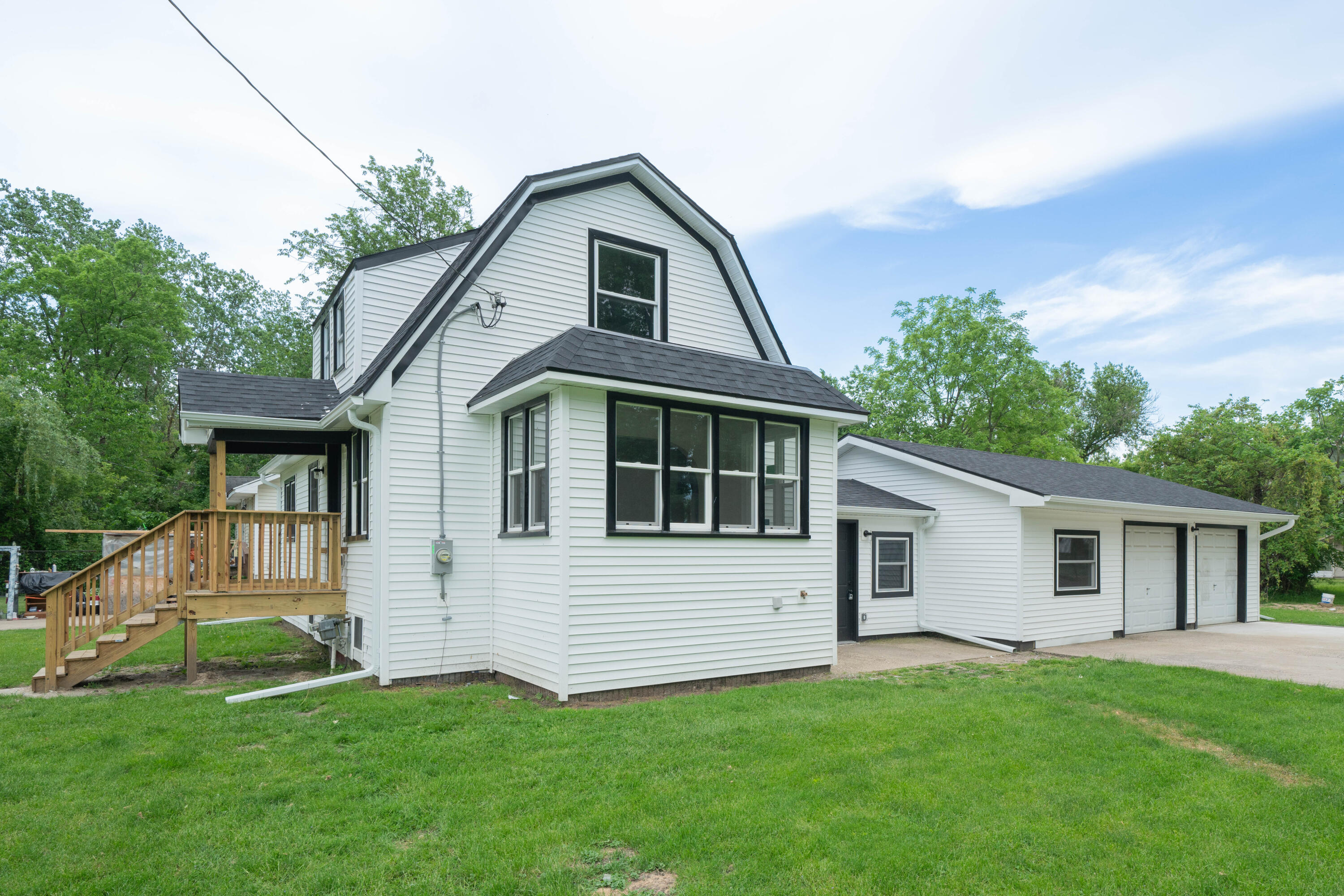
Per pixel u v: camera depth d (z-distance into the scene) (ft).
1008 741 19.83
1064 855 13.03
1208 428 90.79
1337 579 120.47
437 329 29.37
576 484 25.23
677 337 36.06
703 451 28.73
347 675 27.45
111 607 29.68
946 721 21.74
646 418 27.61
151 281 109.19
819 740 19.79
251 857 12.85
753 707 24.12
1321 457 82.84
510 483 29.25
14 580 62.59
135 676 31.22
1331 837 14.07
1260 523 61.72
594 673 25.13
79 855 12.91
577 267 33.35
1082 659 36.94
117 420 100.89
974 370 97.96
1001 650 40.70
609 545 25.84
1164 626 52.19
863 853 12.89
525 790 16.12
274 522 31.14
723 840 13.51
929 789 16.10
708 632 28.04
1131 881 12.12
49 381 97.19
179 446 123.34
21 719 22.25
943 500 46.24
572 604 24.84
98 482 93.56
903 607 46.37
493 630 29.71
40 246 105.60
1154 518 51.52
